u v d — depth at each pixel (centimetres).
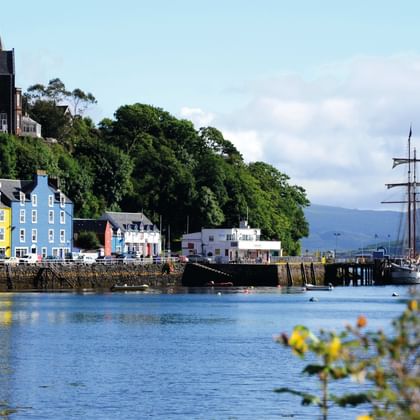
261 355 8594
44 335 10225
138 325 11588
